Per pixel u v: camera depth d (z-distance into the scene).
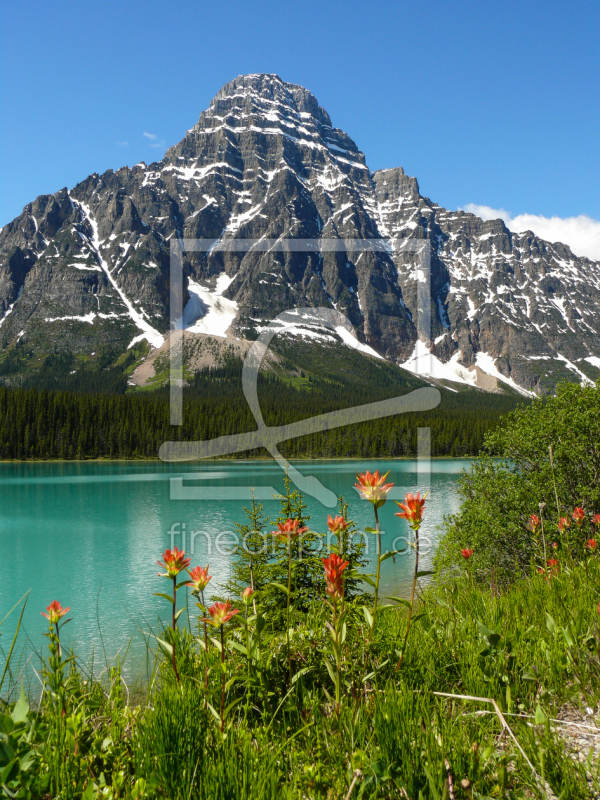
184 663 3.10
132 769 2.20
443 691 2.85
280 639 3.31
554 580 4.99
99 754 2.21
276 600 5.32
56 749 2.08
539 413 14.55
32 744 2.08
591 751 2.08
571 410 13.33
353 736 2.27
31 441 108.88
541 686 2.78
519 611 4.23
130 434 112.50
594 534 6.37
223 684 2.46
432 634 3.58
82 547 30.67
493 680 2.76
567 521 5.96
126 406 119.31
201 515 40.91
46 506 47.47
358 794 1.87
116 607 18.78
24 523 38.97
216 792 1.85
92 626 16.00
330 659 2.99
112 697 2.89
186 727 2.23
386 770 1.90
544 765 2.02
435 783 1.84
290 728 2.54
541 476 13.15
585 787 1.86
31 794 1.83
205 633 2.63
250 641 2.74
